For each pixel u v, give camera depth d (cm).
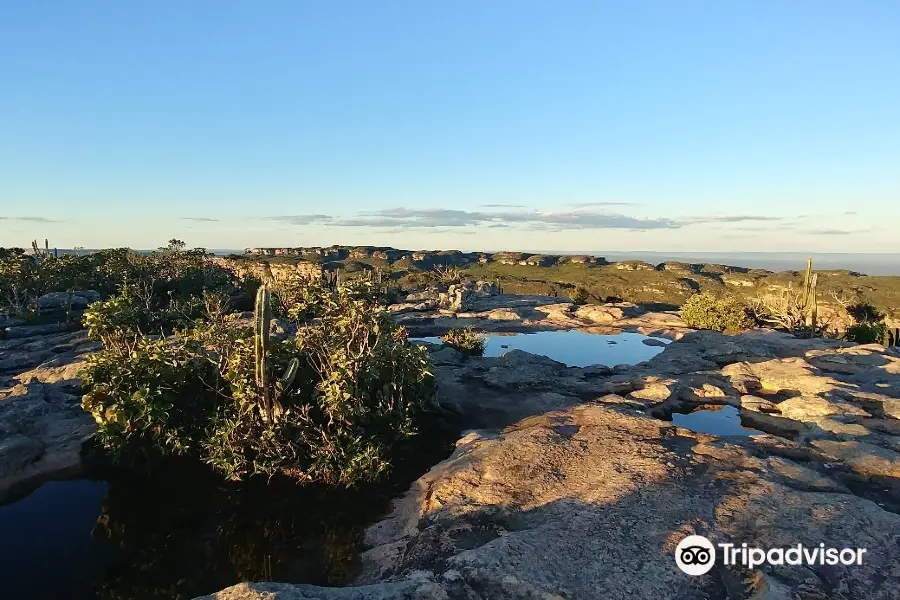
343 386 1622
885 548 1038
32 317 4403
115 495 1634
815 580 943
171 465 1748
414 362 1911
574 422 1872
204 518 1490
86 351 3041
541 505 1290
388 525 1391
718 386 2522
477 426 2041
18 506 1580
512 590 938
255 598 845
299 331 1852
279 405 1630
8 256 5925
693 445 1612
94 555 1348
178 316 3875
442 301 5712
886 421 1870
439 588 929
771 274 13362
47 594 1197
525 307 5647
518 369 2725
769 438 1683
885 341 3806
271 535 1395
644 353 3669
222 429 1623
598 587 937
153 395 1622
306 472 1602
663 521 1146
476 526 1231
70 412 2142
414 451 1838
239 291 6309
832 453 1567
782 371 2608
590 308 5319
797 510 1174
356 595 886
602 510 1208
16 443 1766
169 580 1249
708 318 4428
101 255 6444
